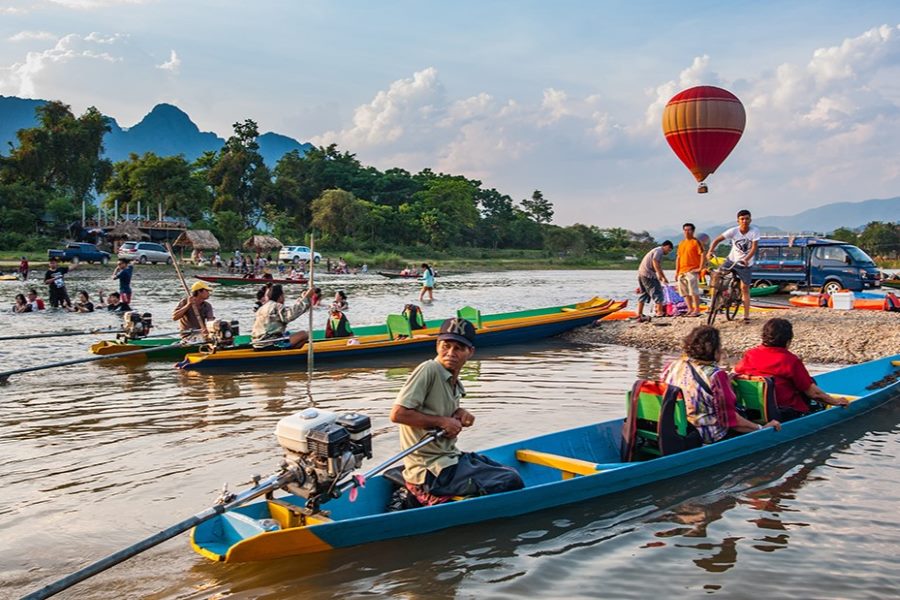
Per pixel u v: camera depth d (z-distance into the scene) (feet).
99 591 15.30
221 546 16.48
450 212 339.98
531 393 34.86
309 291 23.47
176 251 214.07
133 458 24.08
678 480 21.85
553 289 129.49
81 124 262.06
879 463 23.48
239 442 25.96
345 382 37.76
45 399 33.45
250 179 295.07
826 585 15.49
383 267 228.43
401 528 17.42
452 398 18.15
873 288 83.82
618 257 348.18
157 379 38.60
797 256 85.66
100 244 203.41
